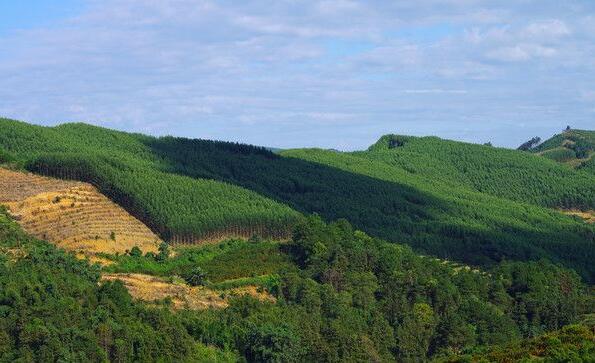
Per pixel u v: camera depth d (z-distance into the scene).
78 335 174.00
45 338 169.62
